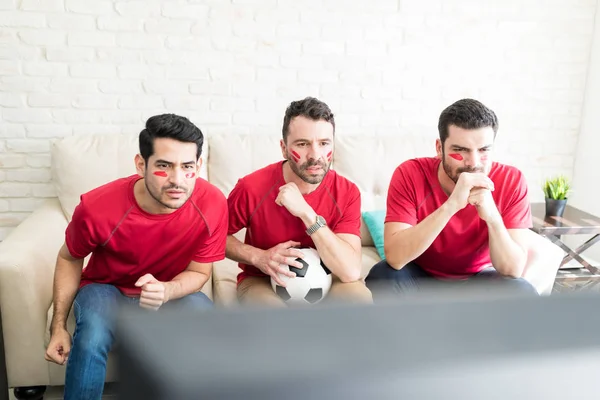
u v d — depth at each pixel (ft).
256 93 9.71
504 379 0.83
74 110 9.30
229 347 0.83
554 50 10.23
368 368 0.82
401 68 9.96
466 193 5.94
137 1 9.07
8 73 9.01
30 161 9.37
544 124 10.52
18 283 6.23
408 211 6.54
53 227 7.58
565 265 9.42
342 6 9.60
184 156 5.48
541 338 0.86
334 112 9.98
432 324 0.87
